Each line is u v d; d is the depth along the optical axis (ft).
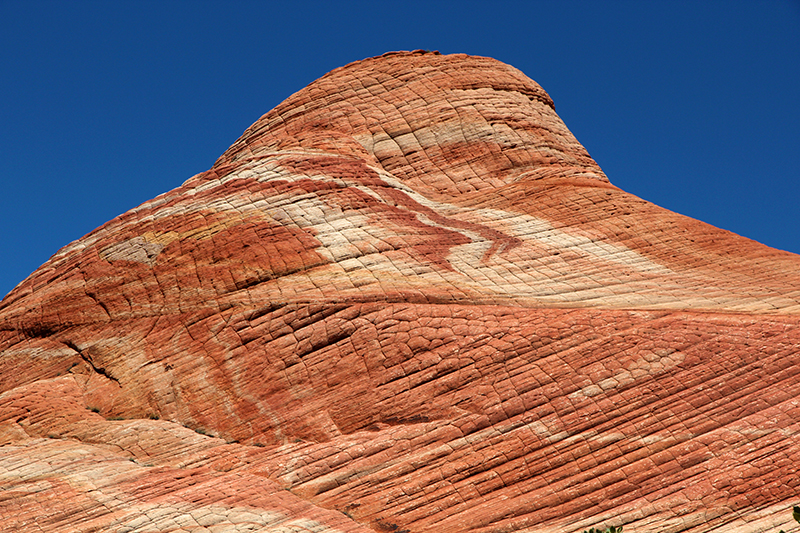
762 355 68.74
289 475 67.67
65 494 66.85
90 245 100.01
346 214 94.63
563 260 90.02
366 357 75.77
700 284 85.25
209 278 88.38
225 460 71.26
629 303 81.25
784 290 82.33
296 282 85.76
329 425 71.67
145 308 88.84
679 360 69.56
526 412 68.08
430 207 102.42
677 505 60.08
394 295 81.66
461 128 118.21
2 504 66.18
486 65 131.85
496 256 90.22
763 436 62.95
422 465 66.23
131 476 69.51
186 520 61.98
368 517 63.16
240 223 93.81
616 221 97.30
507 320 76.13
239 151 126.82
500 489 63.72
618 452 64.18
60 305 93.04
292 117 126.31
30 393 83.82
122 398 81.30
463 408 69.56
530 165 114.21
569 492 62.34
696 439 63.82
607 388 68.49
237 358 80.02
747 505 59.26
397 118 121.19
